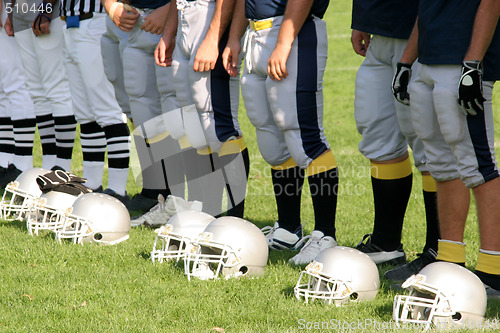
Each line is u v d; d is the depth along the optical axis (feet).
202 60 45.75
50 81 64.28
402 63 37.99
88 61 58.34
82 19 58.23
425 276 32.19
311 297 36.04
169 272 40.60
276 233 48.57
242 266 39.24
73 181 50.96
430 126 36.27
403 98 38.06
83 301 35.86
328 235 45.52
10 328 32.07
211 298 35.99
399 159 42.16
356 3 42.55
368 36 45.60
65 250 45.11
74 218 46.98
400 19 39.45
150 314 34.01
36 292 37.11
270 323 32.89
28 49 66.33
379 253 43.75
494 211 35.27
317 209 45.42
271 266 42.47
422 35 35.35
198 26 47.24
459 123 34.47
